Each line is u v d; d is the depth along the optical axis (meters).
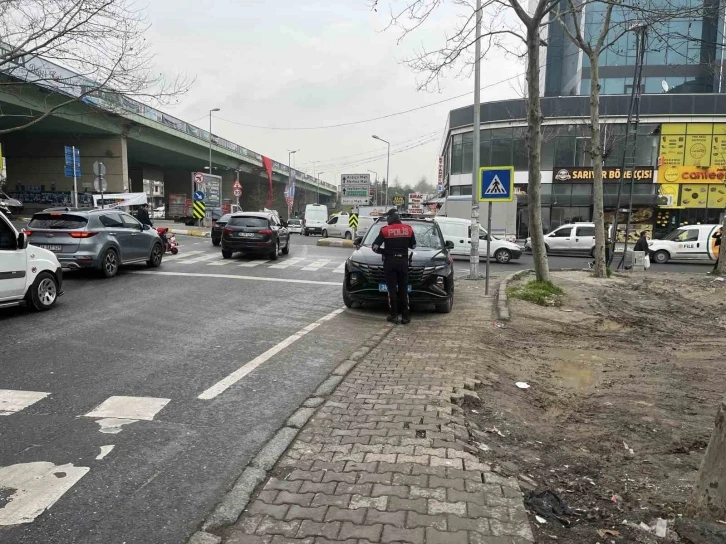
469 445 4.04
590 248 27.62
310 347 7.04
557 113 36.78
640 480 3.72
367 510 3.05
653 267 23.47
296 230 51.81
